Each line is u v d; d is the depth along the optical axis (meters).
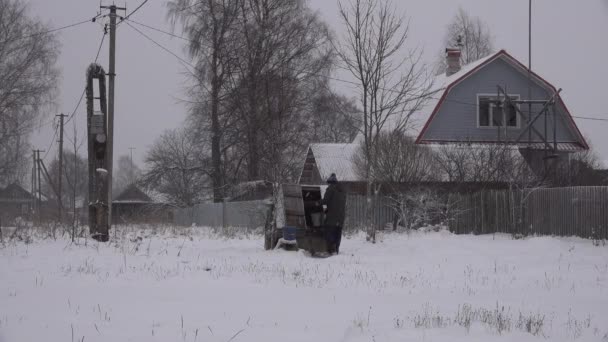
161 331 7.20
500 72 34.00
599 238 18.36
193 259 14.28
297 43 34.19
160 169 40.81
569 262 14.73
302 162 26.97
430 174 25.19
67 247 15.55
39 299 9.09
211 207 35.41
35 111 41.81
